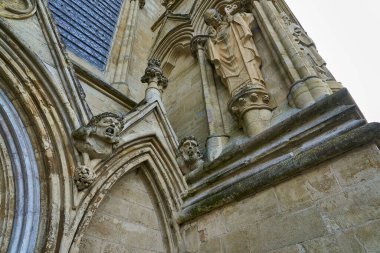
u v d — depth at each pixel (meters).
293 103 4.30
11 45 3.81
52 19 5.06
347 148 2.98
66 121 3.79
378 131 2.82
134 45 9.77
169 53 9.15
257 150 4.02
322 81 4.32
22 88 3.67
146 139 4.58
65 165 3.48
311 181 3.13
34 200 3.15
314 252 2.72
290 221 3.06
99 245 3.45
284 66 4.79
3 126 3.42
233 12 6.75
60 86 4.12
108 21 9.86
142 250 3.82
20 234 2.89
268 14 5.85
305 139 3.52
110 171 3.86
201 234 3.84
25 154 3.36
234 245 3.39
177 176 4.57
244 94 4.79
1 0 4.80
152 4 12.85
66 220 3.11
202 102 6.43
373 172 2.73
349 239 2.58
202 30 8.45
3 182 3.16
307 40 6.44
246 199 3.61
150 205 4.32
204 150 5.21
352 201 2.73
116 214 3.84
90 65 7.66
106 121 3.92
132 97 7.69
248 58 5.36
